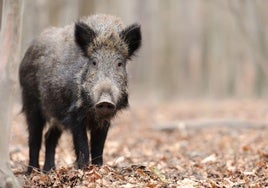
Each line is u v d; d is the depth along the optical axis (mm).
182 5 73438
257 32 41688
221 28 64125
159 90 63812
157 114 27516
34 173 10883
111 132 21031
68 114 10945
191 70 68438
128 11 63719
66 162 12945
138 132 21047
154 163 13008
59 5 28375
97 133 11203
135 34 10930
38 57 12094
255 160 13305
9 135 8422
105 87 9953
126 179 10055
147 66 65312
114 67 10461
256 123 21188
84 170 10320
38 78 12016
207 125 21250
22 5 8508
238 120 21312
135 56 11172
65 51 11312
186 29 71875
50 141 12539
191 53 69000
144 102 43469
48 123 12453
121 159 13039
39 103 12297
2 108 8312
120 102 10594
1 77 8344
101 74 10320
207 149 16750
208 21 67500
